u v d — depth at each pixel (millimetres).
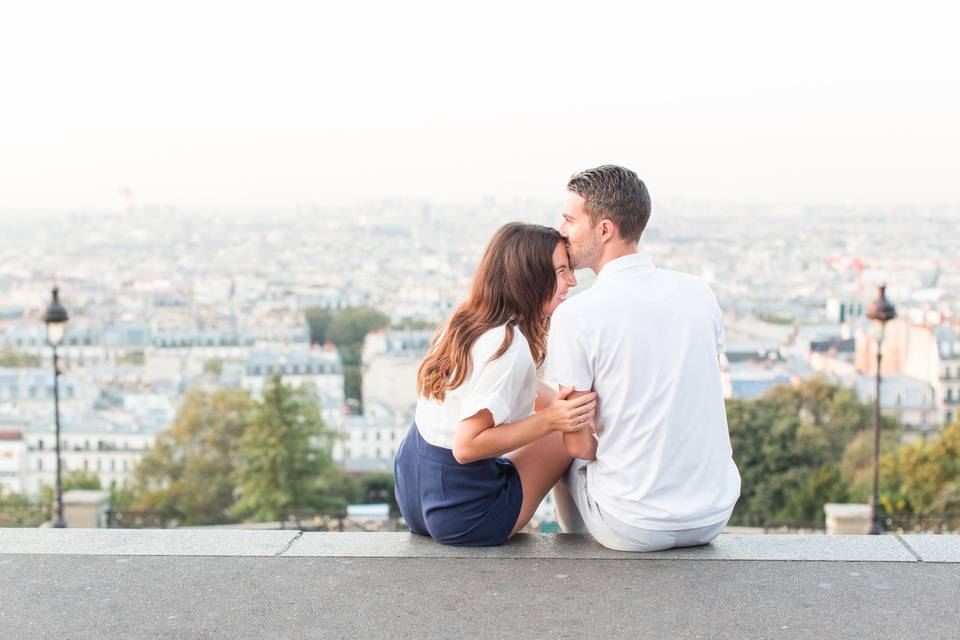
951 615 4219
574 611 4242
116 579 4629
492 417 4633
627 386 4641
